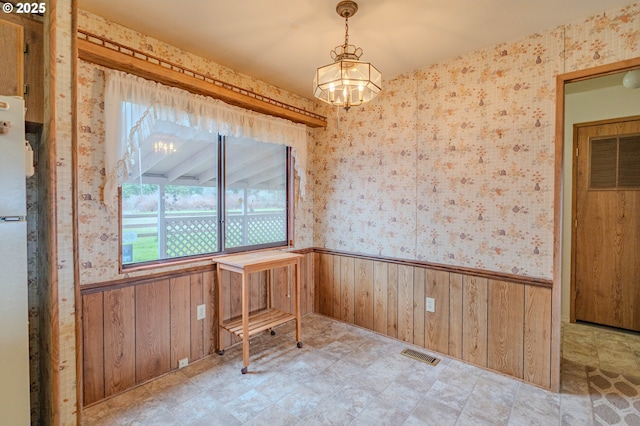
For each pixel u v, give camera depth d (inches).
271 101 114.2
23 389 53.6
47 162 59.0
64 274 60.2
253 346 110.4
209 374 92.5
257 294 120.6
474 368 96.2
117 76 79.3
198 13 76.3
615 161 122.9
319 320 134.4
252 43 90.9
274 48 93.8
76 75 61.1
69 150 60.9
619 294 123.8
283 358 102.0
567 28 81.3
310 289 141.9
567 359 101.3
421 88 107.8
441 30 84.2
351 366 97.0
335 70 65.9
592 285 128.9
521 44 88.0
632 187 120.3
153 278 90.0
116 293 82.7
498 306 93.4
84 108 76.4
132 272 85.7
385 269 118.6
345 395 82.4
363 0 70.9
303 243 138.9
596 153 126.4
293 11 75.3
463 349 100.1
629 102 119.3
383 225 119.3
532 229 87.6
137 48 84.4
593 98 126.0
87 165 77.2
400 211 114.3
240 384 87.5
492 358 94.6
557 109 83.0
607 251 125.6
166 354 93.0
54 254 58.1
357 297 127.6
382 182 119.2
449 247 103.0
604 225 125.9
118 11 75.3
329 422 72.4
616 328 124.6
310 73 111.6
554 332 84.2
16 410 52.9
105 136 78.6
